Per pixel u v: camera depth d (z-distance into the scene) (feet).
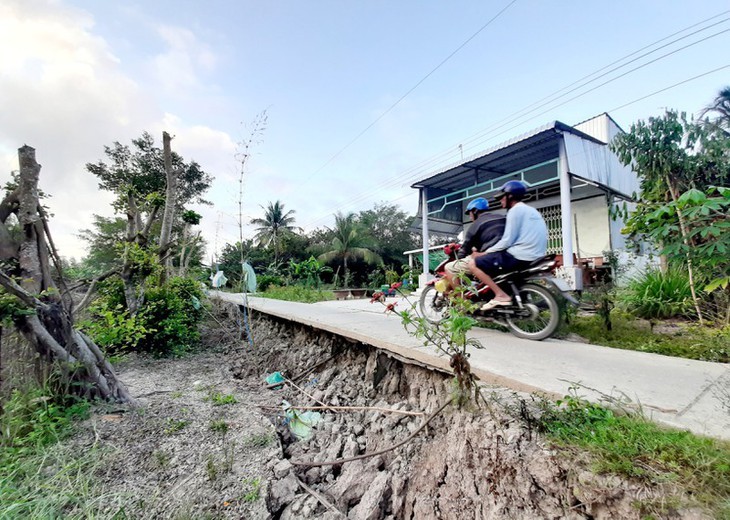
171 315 16.31
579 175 19.24
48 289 8.04
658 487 3.18
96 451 6.74
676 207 8.38
